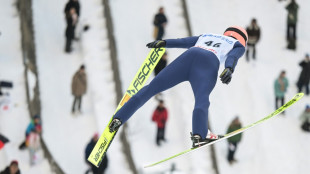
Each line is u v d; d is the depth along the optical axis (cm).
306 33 6838
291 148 5431
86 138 5244
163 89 1728
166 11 6575
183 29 6388
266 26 6850
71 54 6131
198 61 1706
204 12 6806
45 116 5438
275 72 6212
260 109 5722
